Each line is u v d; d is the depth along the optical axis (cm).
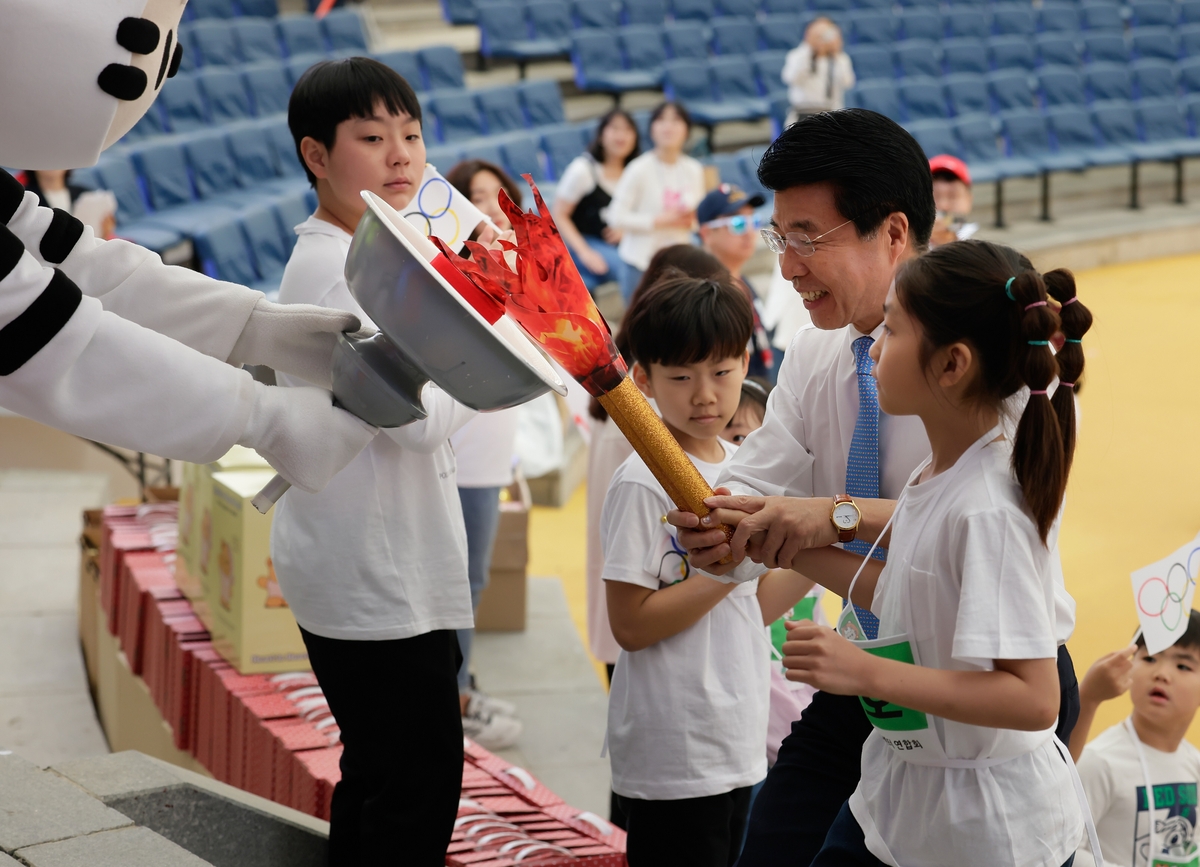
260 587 279
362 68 187
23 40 129
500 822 227
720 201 396
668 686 199
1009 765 143
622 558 199
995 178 1072
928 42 1241
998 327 136
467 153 847
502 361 128
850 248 166
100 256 156
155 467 524
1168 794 257
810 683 136
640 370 215
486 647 439
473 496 332
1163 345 893
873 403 177
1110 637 461
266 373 169
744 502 163
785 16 1228
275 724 254
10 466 581
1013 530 135
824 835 183
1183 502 607
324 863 209
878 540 156
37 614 445
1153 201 1263
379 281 127
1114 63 1277
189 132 845
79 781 195
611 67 1105
